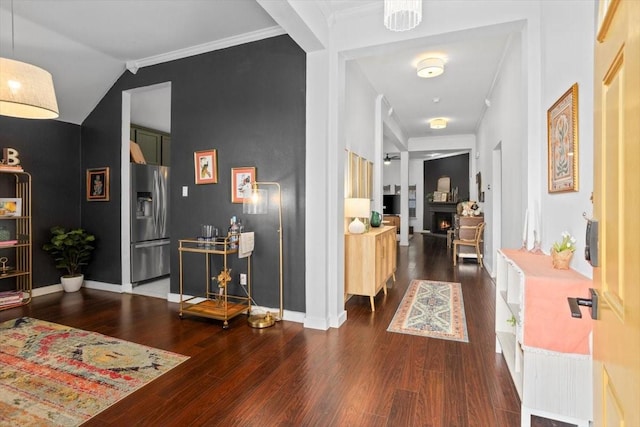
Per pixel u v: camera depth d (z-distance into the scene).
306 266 3.23
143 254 4.75
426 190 12.40
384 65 4.31
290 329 3.14
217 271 3.76
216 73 3.71
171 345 2.79
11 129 4.06
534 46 2.58
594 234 0.93
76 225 4.70
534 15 2.56
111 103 4.48
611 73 0.82
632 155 0.68
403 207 8.94
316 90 3.13
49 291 4.40
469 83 4.93
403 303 3.92
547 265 2.04
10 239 4.04
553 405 1.71
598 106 0.94
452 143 8.77
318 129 3.14
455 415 1.88
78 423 1.82
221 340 2.89
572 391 1.69
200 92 3.80
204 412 1.91
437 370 2.36
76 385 2.18
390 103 5.92
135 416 1.88
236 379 2.25
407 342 2.83
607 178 0.86
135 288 4.64
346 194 4.02
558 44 2.22
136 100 4.85
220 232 3.70
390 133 6.72
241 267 3.61
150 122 5.73
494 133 5.00
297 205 3.34
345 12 3.04
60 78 3.98
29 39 3.44
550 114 2.35
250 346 2.77
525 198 2.71
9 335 2.98
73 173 4.66
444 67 4.33
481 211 6.86
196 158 3.79
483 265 6.16
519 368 2.03
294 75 3.34
